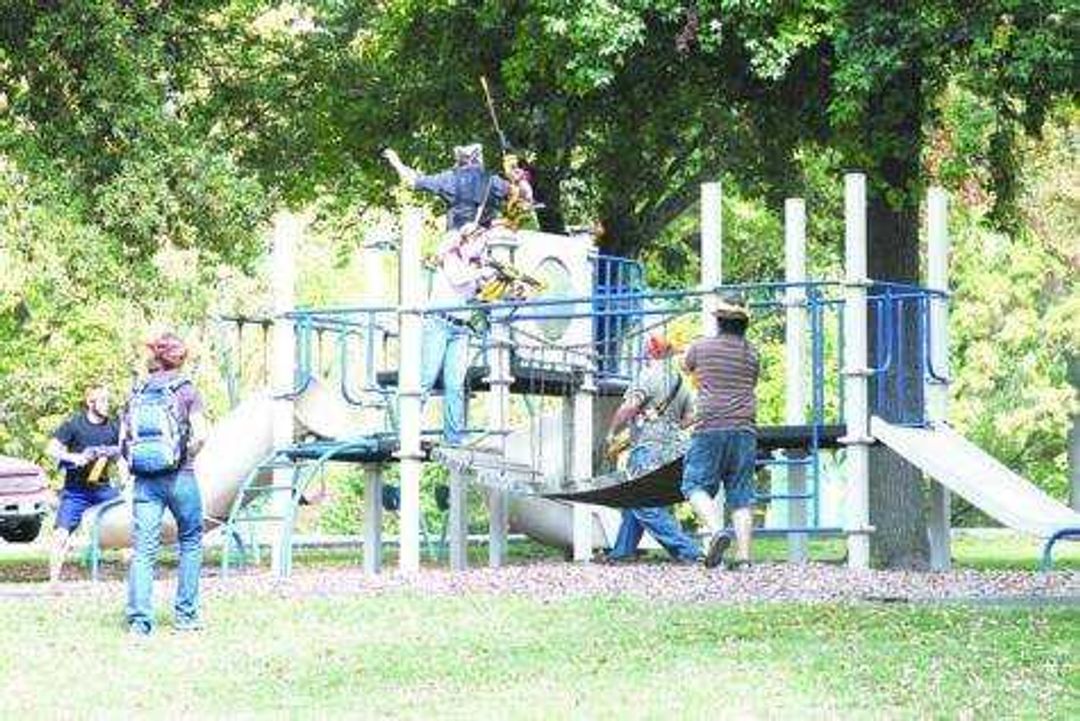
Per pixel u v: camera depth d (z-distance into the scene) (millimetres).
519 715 17500
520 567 34062
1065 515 32969
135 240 44656
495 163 48969
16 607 27219
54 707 18688
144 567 24516
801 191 49531
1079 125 56094
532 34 43062
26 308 73750
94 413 35000
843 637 22422
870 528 34250
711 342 30938
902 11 39156
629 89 45594
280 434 37094
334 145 51531
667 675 19797
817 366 35031
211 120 51531
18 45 44750
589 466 39219
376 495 39812
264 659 21844
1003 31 39094
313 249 78625
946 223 37688
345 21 51875
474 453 36781
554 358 38906
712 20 40406
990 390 75500
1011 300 74750
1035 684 18875
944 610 24859
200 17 50625
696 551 37781
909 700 18000
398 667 20953
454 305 35625
